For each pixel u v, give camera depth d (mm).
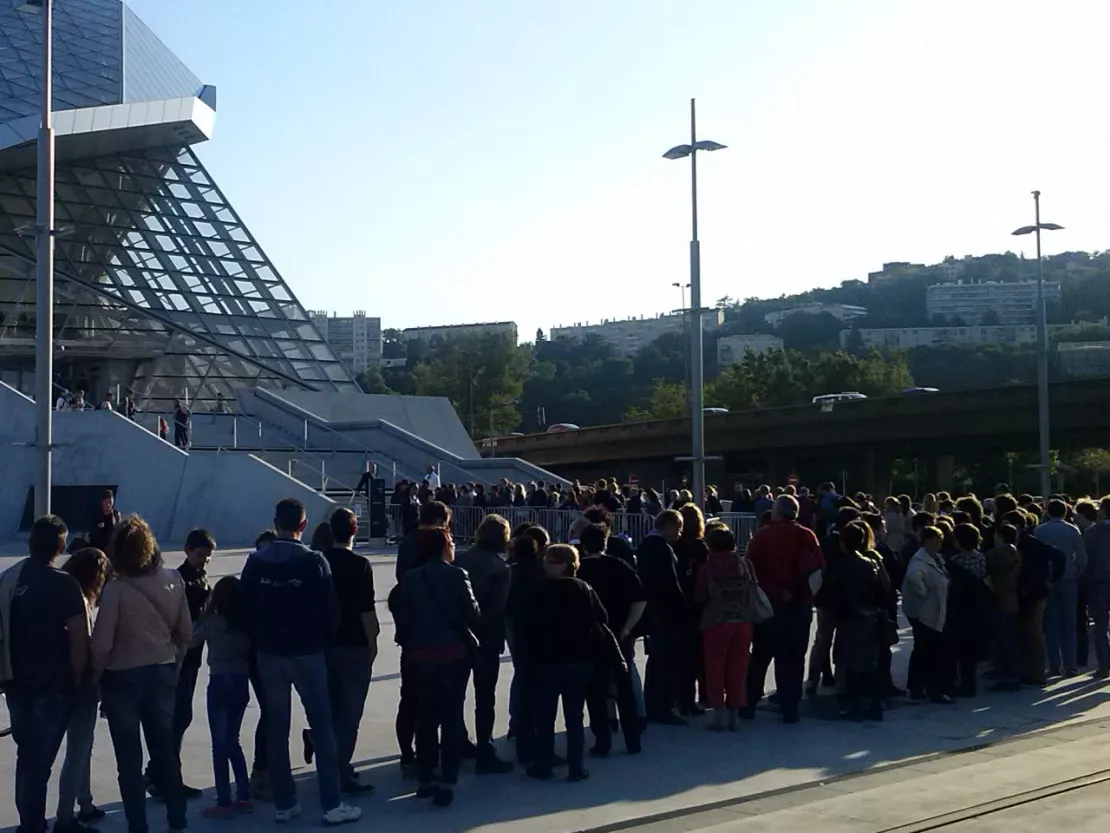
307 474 39875
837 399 66750
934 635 13266
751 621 11781
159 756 8219
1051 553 14461
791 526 12188
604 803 9148
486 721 10180
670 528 12172
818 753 10922
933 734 11805
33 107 49906
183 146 57844
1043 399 39531
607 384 153750
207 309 53156
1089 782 9766
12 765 10195
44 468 17453
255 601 8484
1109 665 15227
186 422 39438
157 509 35969
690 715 12703
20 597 7809
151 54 60188
